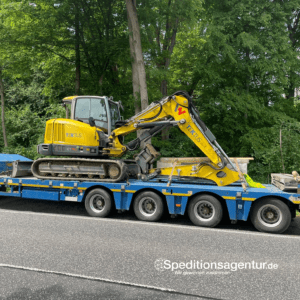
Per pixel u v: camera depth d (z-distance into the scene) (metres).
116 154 8.16
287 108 16.94
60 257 4.57
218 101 15.57
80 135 8.07
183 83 18.58
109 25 15.56
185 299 3.35
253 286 3.68
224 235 5.95
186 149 14.86
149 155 8.00
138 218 7.29
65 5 13.62
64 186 7.87
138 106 13.08
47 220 6.98
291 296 3.43
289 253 4.89
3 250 4.87
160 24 14.33
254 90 16.73
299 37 18.73
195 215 6.82
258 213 6.46
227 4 15.32
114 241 5.39
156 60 15.04
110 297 3.38
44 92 18.75
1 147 20.12
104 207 7.49
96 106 8.56
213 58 15.29
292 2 15.47
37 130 20.62
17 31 13.95
